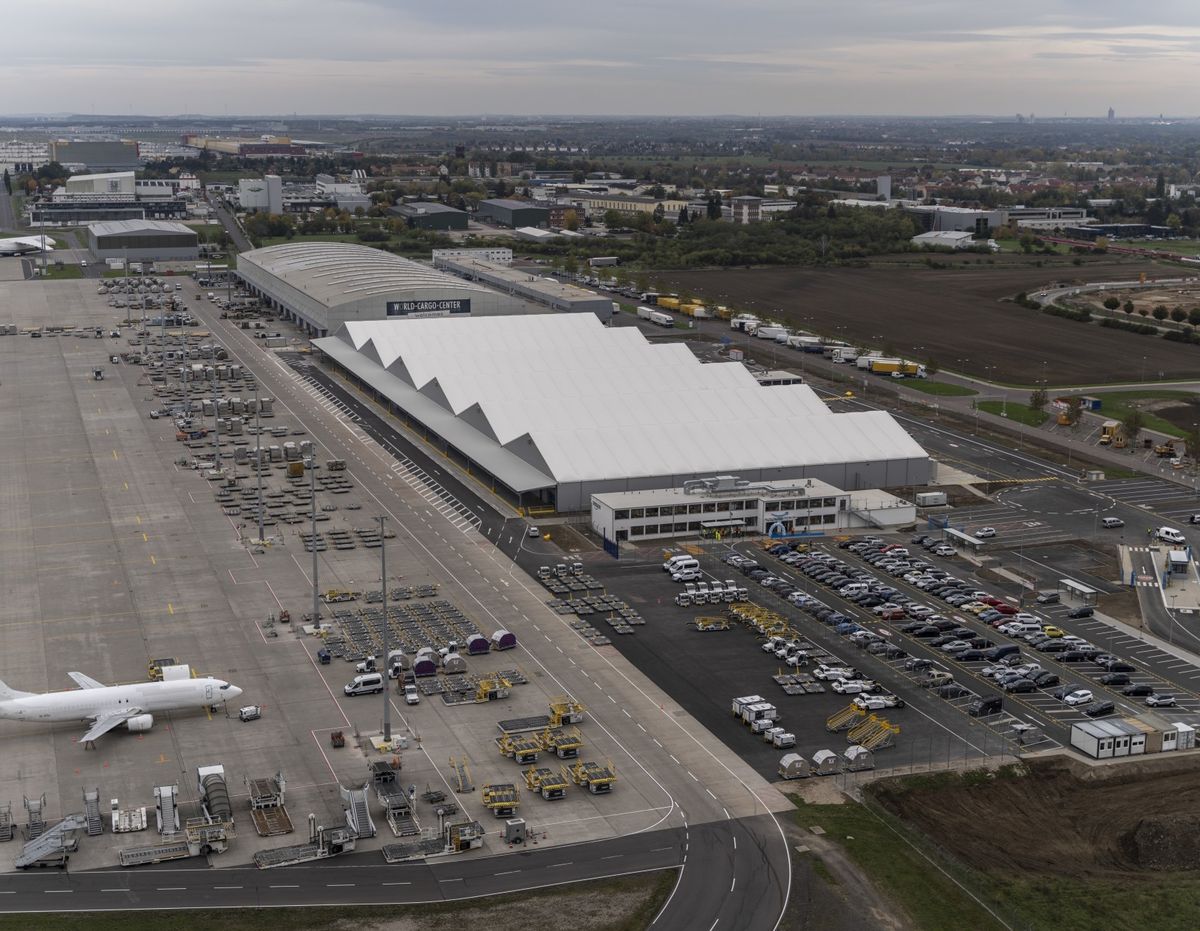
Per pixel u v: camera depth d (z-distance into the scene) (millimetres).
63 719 115812
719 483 183750
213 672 129375
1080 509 191625
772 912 90625
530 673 130875
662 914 90188
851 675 129875
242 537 171625
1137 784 111938
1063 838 103688
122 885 92750
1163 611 152000
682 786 108500
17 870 94312
